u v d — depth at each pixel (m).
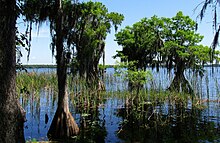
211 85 45.56
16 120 5.76
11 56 5.70
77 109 25.25
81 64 20.34
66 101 15.16
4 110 5.56
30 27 10.66
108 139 15.38
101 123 19.61
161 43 31.86
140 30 32.75
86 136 15.62
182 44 31.48
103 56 32.53
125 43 32.41
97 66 32.50
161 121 19.66
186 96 28.14
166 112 23.08
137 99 25.44
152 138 15.73
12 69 5.72
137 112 23.22
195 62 30.23
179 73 30.44
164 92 28.30
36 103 25.64
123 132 17.05
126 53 32.88
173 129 17.81
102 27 28.09
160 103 26.19
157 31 32.62
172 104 26.25
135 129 17.84
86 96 28.73
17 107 5.81
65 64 14.96
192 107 25.84
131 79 25.77
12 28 5.74
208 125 18.86
